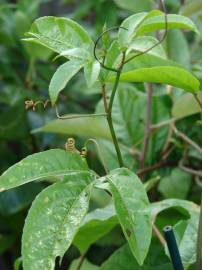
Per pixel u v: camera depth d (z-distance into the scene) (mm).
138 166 763
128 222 371
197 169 811
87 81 393
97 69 397
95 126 686
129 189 385
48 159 407
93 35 1122
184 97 655
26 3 1102
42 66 1056
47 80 1055
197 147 708
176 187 776
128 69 471
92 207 765
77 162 413
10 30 1090
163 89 841
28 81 1043
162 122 778
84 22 1245
